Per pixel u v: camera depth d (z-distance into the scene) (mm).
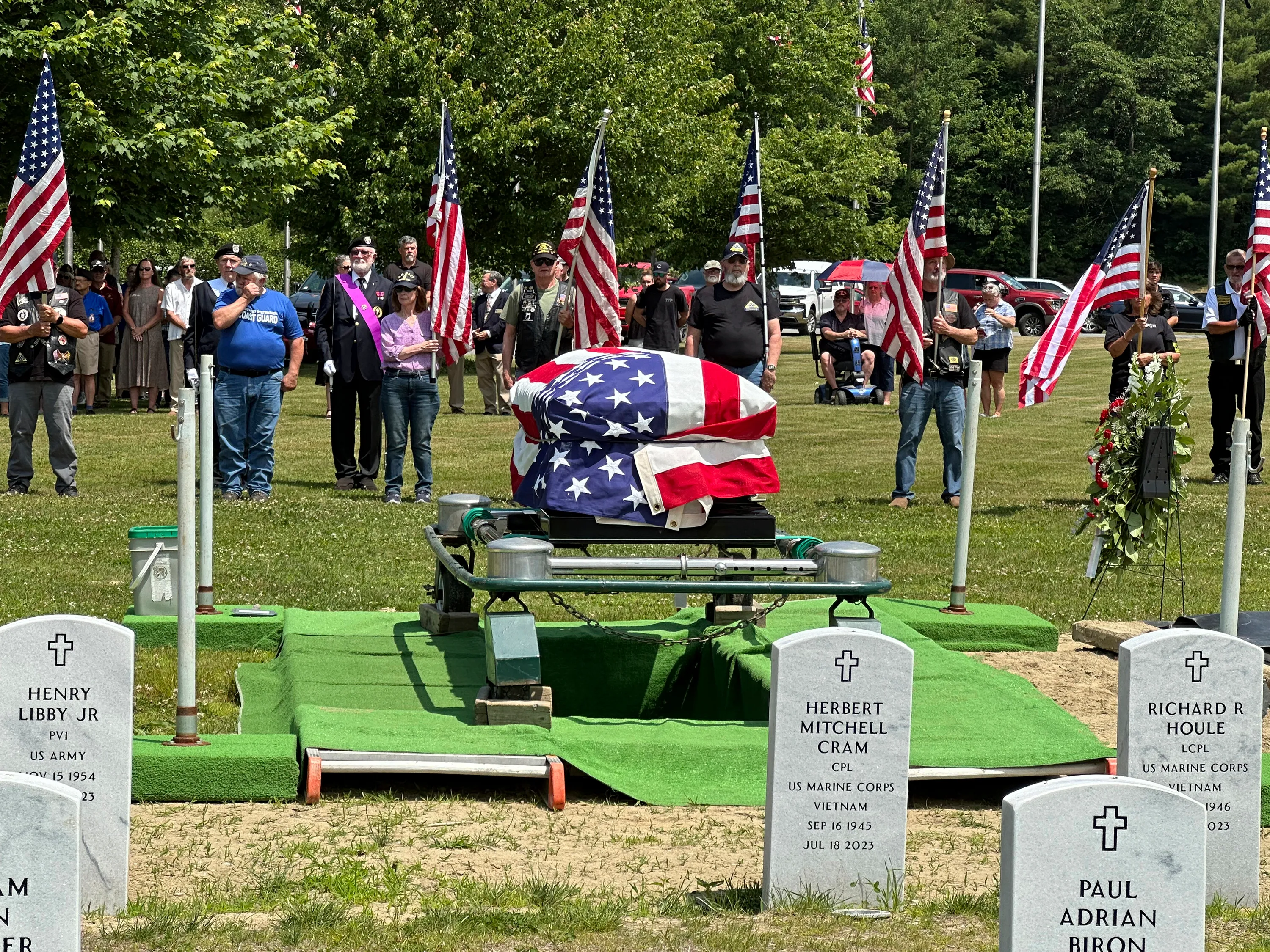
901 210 77062
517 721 6762
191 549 6164
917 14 77312
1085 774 6402
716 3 48406
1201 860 3947
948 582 11117
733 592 7070
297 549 11805
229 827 5781
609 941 4629
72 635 4910
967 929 4801
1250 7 84562
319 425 22719
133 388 24062
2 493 14531
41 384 14352
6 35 26594
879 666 4988
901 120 76562
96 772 4918
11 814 3869
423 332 14508
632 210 35500
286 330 14422
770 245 46250
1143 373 9547
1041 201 77625
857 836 5023
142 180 29188
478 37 33969
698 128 37969
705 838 5801
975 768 6359
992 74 80750
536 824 5930
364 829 5789
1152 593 10938
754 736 6691
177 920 4730
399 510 13852
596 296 13016
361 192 33438
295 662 7816
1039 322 48531
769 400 7516
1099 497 9523
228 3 32594
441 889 5156
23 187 12891
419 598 10250
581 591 6863
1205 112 79438
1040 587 11094
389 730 6504
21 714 4902
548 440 7699
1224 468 16859
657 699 8305
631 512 7340
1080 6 81062
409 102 33125
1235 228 77812
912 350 12508
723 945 4586
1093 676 8539
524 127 33062
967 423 9242
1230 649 5199
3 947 3891
